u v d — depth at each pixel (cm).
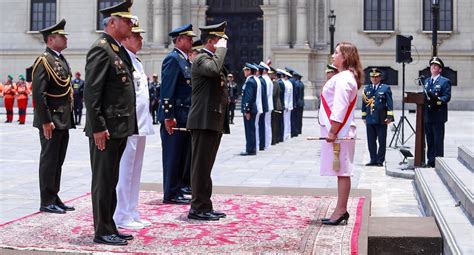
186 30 1448
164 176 1456
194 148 1259
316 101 5428
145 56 5638
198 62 1220
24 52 5803
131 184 1202
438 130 1959
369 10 5478
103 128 1036
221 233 1141
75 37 5750
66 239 1090
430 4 5434
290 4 5472
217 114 1235
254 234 1130
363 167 2192
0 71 5869
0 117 4925
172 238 1105
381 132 2205
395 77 5450
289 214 1311
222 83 1247
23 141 3053
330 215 1291
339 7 5472
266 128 2839
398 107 5378
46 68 1328
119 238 1073
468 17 5412
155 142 3081
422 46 5412
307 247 1032
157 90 4344
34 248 1022
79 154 2516
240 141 3153
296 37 5450
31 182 1811
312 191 1595
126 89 1073
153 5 5622
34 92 1317
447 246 1000
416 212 1434
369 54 5444
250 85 2545
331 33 4612
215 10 5678
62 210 1335
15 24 5853
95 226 1071
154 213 1334
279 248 1028
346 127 1170
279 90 3045
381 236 1063
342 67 1187
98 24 5750
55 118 1336
